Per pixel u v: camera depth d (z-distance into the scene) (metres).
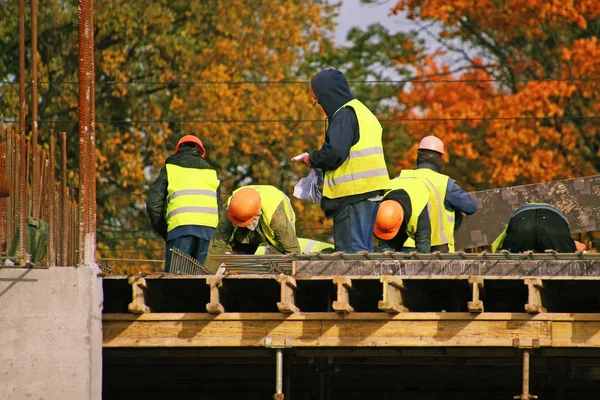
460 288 27.89
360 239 29.03
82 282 25.62
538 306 25.25
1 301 25.56
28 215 26.53
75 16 71.94
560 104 75.50
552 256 25.94
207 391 34.88
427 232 33.03
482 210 40.53
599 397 33.78
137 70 74.25
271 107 73.19
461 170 76.00
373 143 29.11
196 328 26.47
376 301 29.06
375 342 25.89
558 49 78.50
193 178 33.81
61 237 27.03
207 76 72.75
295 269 26.80
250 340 26.25
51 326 25.50
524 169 73.31
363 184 28.97
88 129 26.20
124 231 70.12
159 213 34.06
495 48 81.12
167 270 33.59
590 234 71.00
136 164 70.75
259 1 74.50
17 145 26.38
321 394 28.84
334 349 27.45
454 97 75.88
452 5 77.81
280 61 74.94
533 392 33.38
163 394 35.28
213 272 32.62
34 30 27.06
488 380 32.97
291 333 26.17
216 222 33.78
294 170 74.12
